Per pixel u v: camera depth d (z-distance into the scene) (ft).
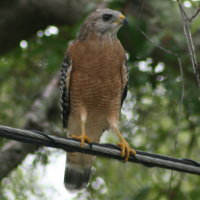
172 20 46.32
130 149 30.27
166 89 48.83
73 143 27.71
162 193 47.75
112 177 51.47
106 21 35.68
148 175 51.47
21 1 51.29
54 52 51.11
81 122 37.37
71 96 36.70
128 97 51.37
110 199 49.93
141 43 45.01
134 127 50.34
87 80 35.81
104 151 29.14
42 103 50.80
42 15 51.75
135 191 50.42
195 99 47.14
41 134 26.73
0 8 51.47
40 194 49.24
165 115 52.37
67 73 36.06
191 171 28.07
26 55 54.29
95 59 35.32
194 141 50.24
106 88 36.06
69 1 50.88
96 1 48.26
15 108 53.31
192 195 47.14
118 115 37.27
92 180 51.06
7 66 54.60
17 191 49.52
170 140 52.01
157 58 48.57
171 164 28.19
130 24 43.86
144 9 47.55
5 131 26.03
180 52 46.21
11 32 52.19
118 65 35.81
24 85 54.85
